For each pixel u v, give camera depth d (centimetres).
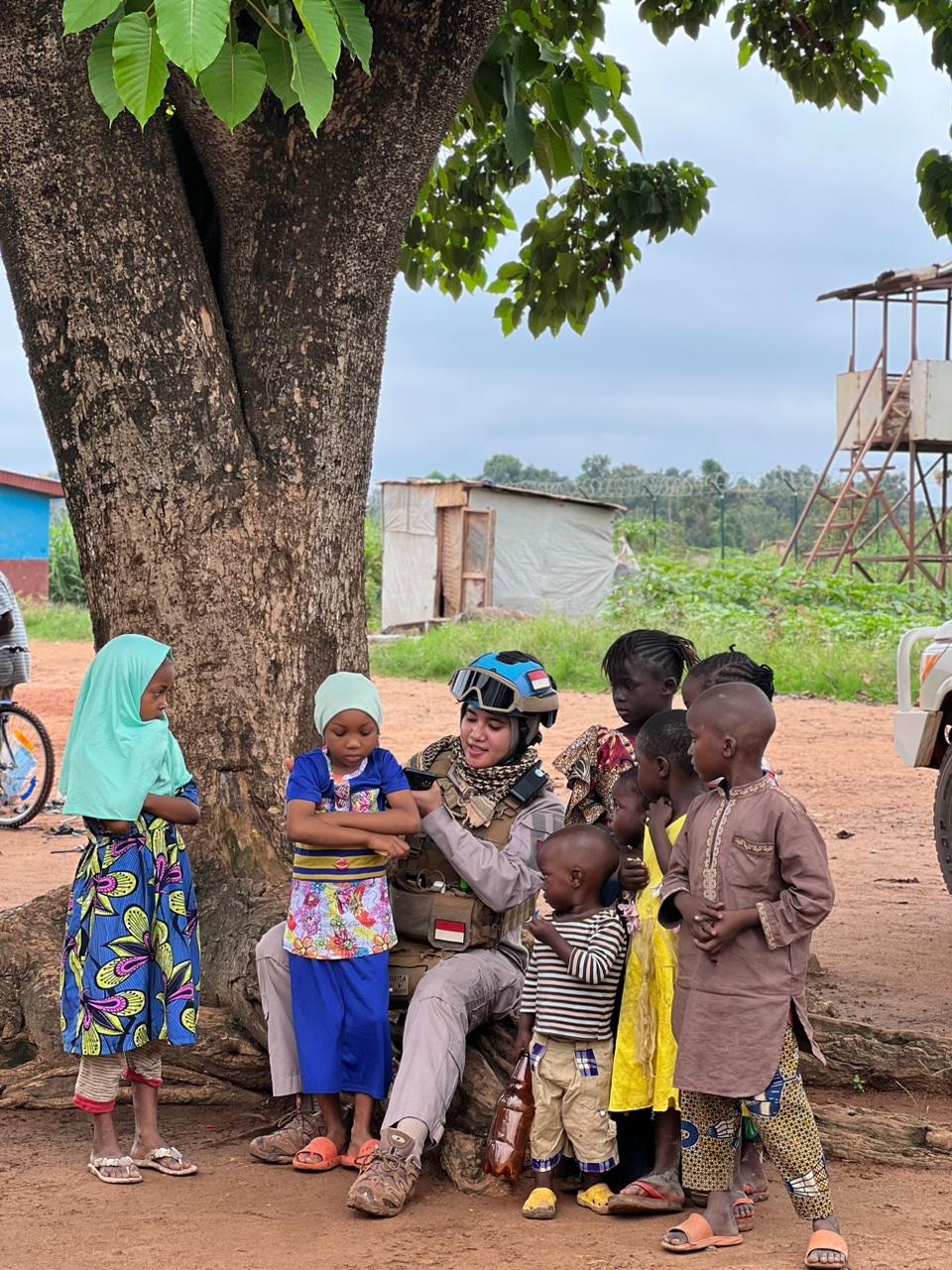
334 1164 437
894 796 1213
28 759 1101
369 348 556
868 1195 418
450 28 531
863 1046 516
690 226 877
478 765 454
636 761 429
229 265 548
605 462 7106
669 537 5272
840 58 912
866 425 3033
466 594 3039
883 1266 358
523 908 468
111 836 434
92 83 357
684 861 381
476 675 451
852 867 928
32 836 1047
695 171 871
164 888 437
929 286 2831
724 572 2947
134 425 522
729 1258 363
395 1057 457
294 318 539
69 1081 498
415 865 457
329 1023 433
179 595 530
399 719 1656
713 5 888
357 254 544
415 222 925
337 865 433
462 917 449
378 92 529
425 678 2273
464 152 908
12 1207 402
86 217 509
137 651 440
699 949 369
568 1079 402
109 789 426
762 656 2169
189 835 538
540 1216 394
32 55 496
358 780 433
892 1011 603
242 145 529
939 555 3005
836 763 1387
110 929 426
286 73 364
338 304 543
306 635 543
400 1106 406
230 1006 498
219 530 529
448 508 3083
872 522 4534
